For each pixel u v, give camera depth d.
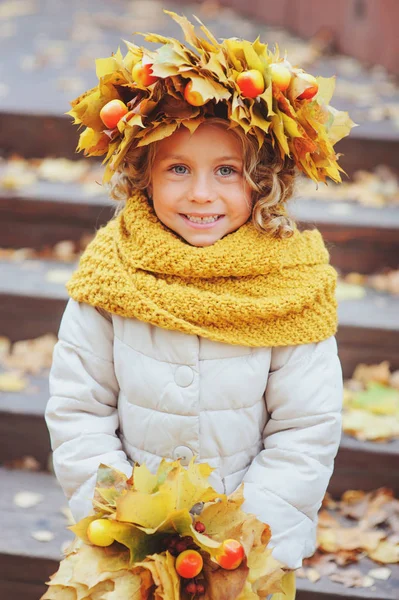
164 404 1.47
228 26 5.00
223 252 1.45
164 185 1.43
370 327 2.44
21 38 4.54
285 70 1.34
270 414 1.55
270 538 1.42
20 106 3.21
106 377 1.54
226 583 1.29
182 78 1.34
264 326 1.48
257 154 1.42
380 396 2.37
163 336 1.48
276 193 1.45
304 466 1.46
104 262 1.51
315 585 1.88
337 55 4.47
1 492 2.17
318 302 1.52
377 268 2.81
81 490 1.48
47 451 2.31
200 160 1.40
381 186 3.04
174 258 1.45
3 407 2.29
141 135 1.36
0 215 2.90
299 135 1.35
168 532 1.33
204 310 1.45
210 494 1.31
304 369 1.50
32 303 2.59
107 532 1.31
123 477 1.39
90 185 3.00
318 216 2.79
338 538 2.00
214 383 1.47
